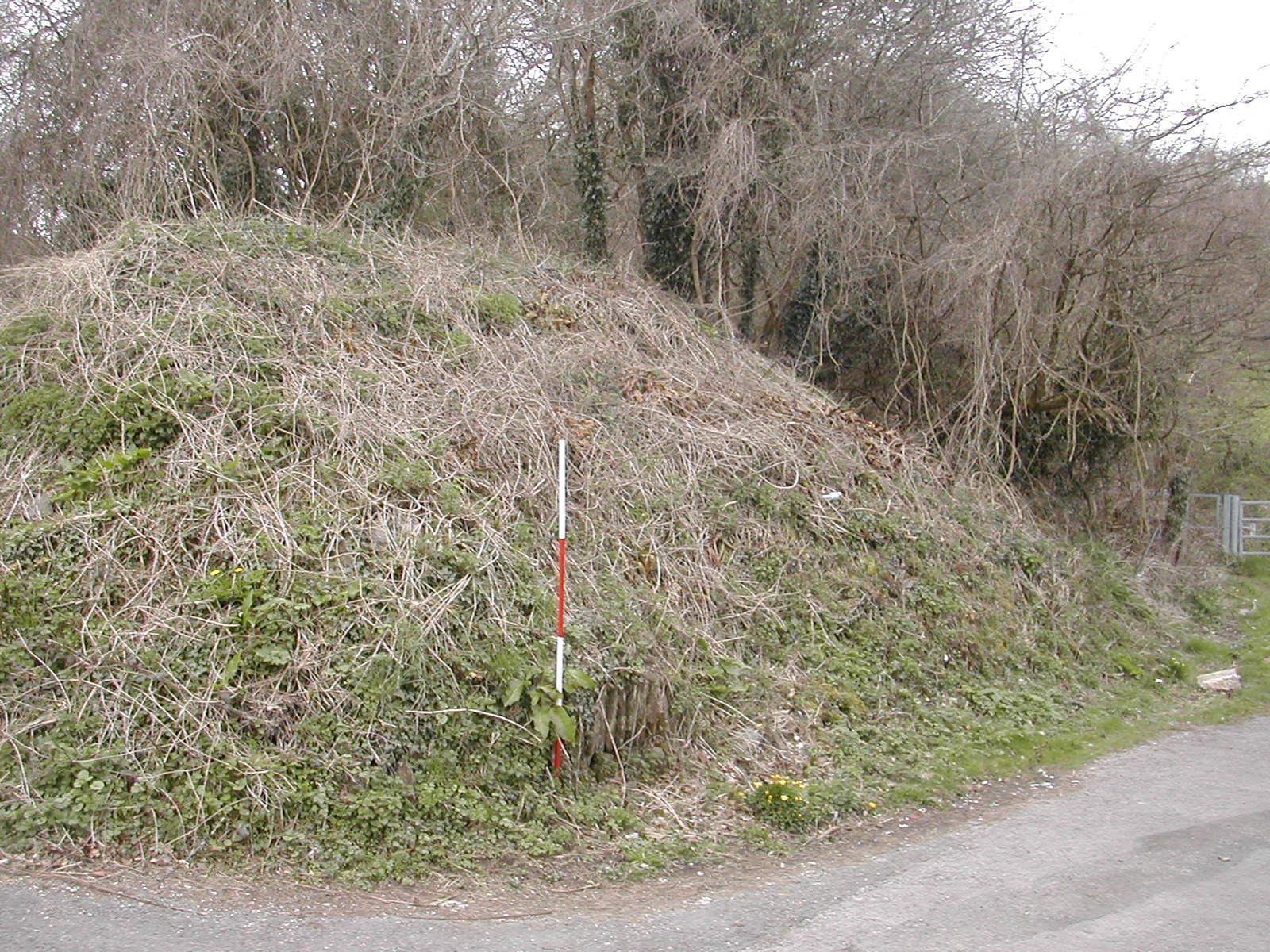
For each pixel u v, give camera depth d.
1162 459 18.56
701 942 5.41
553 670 7.57
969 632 11.34
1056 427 17.42
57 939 5.05
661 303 15.04
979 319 15.45
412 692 7.15
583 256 16.48
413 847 6.43
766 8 16.59
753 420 12.81
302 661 7.07
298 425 9.07
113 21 14.70
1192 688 12.02
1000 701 10.43
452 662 7.41
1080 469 17.92
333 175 15.81
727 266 17.25
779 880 6.41
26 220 15.01
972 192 16.59
